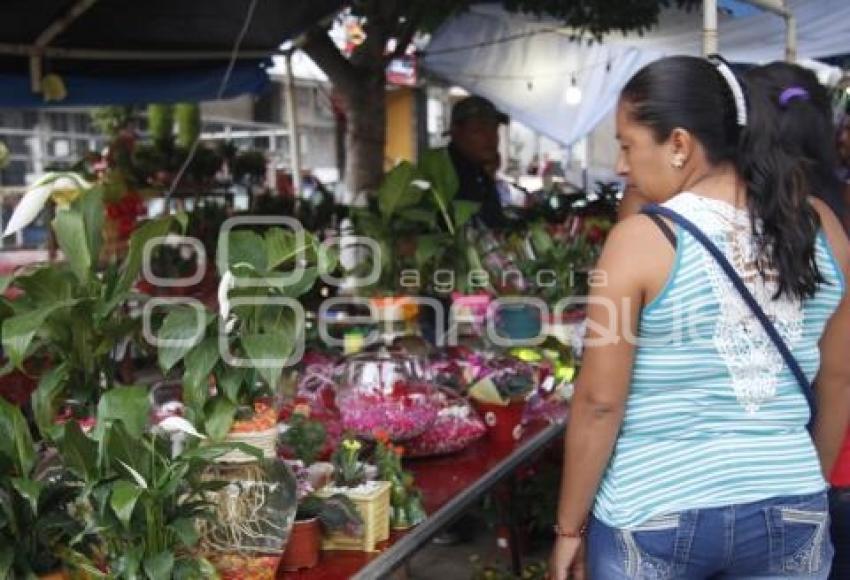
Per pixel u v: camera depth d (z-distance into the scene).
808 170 1.51
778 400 1.45
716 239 1.41
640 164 1.50
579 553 1.56
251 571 1.47
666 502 1.42
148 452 1.37
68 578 1.44
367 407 2.00
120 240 2.94
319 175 11.16
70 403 1.58
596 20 5.03
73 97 5.22
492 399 2.25
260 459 1.46
